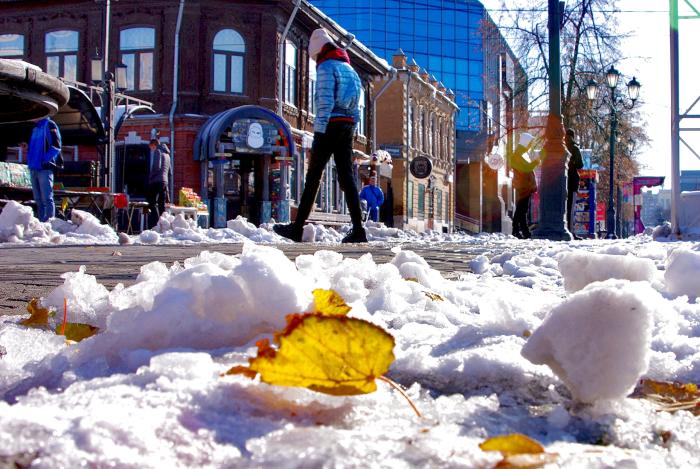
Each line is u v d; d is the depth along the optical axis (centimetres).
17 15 2502
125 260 609
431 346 163
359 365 93
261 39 2462
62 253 755
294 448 81
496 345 153
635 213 5044
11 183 1552
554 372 116
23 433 74
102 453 73
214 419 90
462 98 5216
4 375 130
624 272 233
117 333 140
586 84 2788
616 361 109
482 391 126
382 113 3741
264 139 2291
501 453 78
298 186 2656
